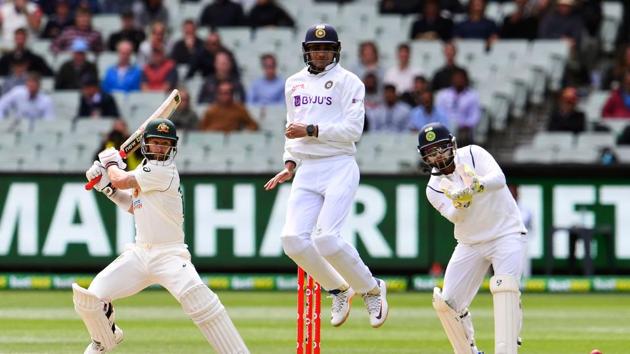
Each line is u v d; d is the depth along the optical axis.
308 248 30.14
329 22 74.50
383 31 73.19
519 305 29.48
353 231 57.22
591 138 64.06
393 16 74.12
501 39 71.50
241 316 46.97
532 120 69.31
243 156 62.84
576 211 57.12
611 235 57.03
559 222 57.19
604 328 43.41
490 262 30.27
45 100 66.94
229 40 72.88
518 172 57.31
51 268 58.00
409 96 65.06
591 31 73.56
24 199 57.75
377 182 57.12
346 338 40.47
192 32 70.56
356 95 30.22
